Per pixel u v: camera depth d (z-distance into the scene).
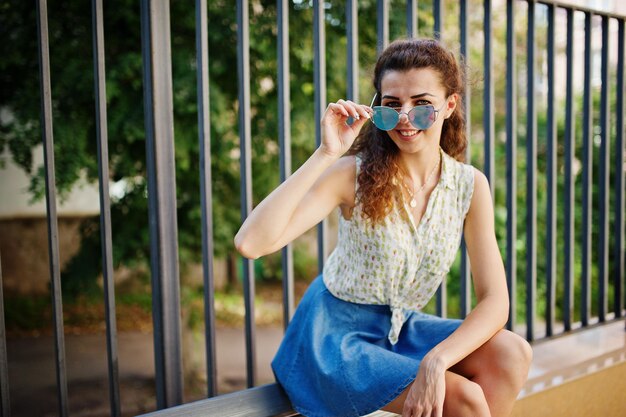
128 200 4.28
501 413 1.40
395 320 1.56
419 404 1.27
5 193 6.28
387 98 1.47
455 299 5.80
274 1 3.93
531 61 2.20
